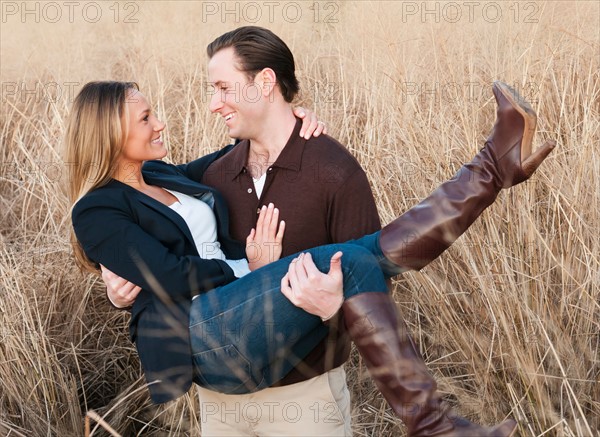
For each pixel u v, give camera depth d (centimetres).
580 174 273
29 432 263
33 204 359
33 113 396
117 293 206
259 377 194
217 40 221
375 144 327
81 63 444
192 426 259
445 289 268
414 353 188
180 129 379
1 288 291
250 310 188
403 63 352
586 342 238
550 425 224
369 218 213
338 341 204
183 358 193
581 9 362
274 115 219
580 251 263
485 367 245
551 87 334
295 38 437
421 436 183
